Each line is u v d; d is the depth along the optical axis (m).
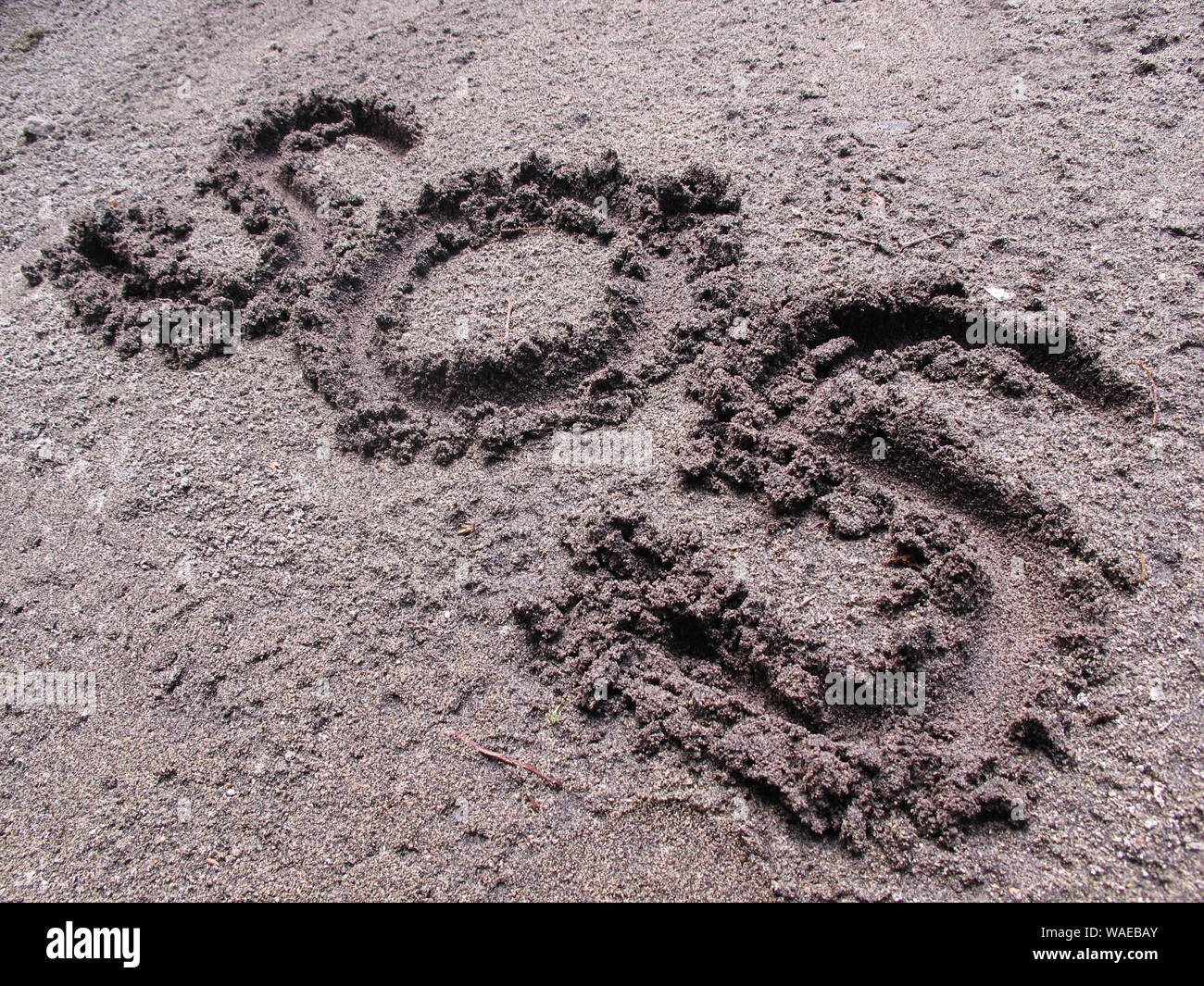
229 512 2.74
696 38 4.49
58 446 2.97
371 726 2.23
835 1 4.62
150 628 2.47
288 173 3.85
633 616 2.35
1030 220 3.24
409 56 4.59
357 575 2.55
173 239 3.59
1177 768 1.95
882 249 3.16
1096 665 2.13
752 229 3.31
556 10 4.86
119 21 5.29
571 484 2.71
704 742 2.12
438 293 3.29
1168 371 2.69
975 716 2.10
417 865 1.98
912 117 3.79
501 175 3.66
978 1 4.43
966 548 2.32
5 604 2.55
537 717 2.23
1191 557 2.29
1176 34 3.98
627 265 3.25
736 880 1.92
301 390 3.09
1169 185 3.30
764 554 2.46
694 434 2.77
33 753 2.23
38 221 3.84
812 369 2.88
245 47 4.89
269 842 2.04
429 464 2.84
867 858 1.92
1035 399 2.71
